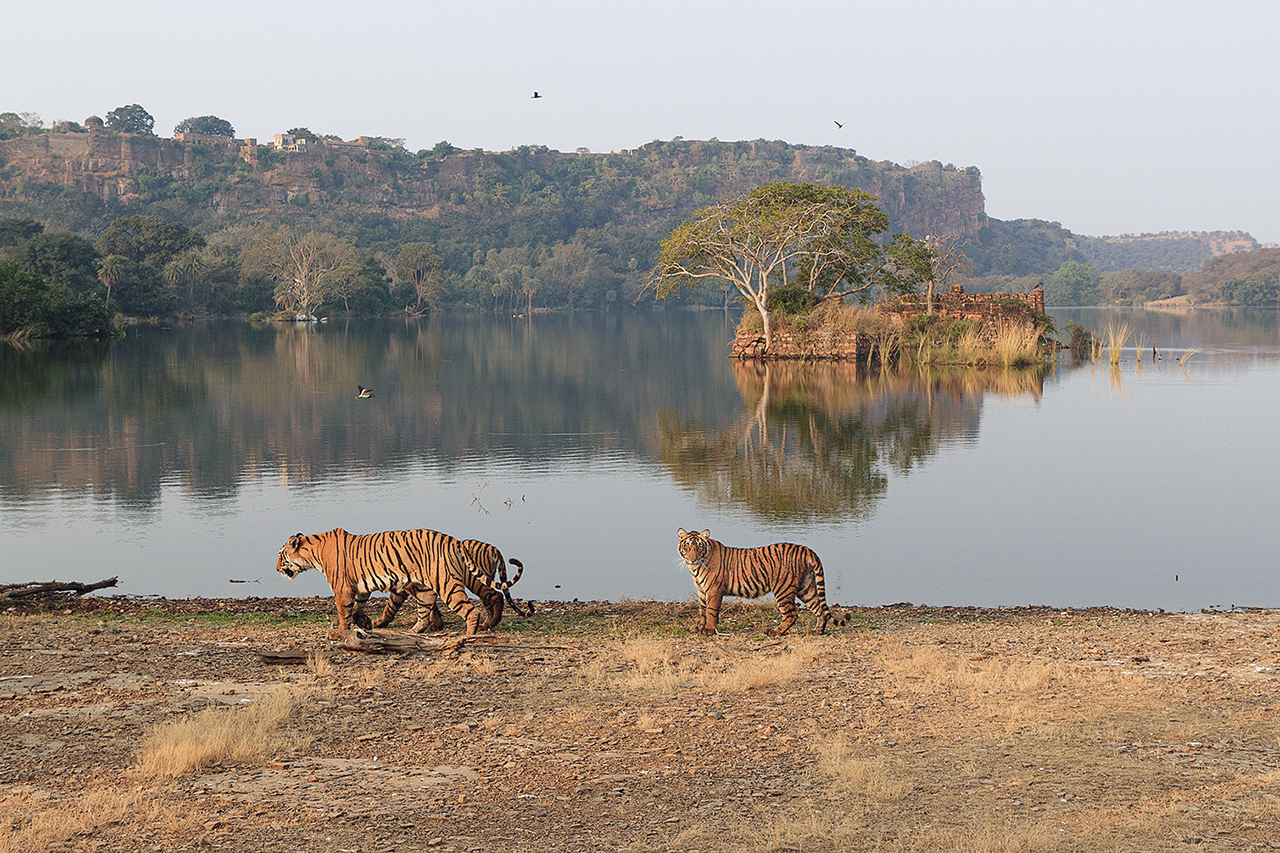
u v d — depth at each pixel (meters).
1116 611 17.70
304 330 147.12
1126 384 64.31
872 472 33.75
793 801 8.00
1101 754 8.91
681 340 123.19
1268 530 25.33
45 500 29.34
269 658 12.64
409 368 78.81
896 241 89.81
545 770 8.80
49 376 69.62
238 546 23.77
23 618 16.16
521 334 137.38
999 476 32.91
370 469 34.81
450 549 14.10
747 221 84.50
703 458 36.88
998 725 9.88
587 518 26.94
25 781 8.49
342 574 14.16
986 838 7.08
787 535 24.88
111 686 11.38
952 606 18.59
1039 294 94.12
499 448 39.62
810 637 14.81
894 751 9.17
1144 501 28.98
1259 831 7.14
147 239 179.62
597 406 53.78
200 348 102.12
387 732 9.84
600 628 15.70
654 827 7.55
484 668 12.32
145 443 40.47
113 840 7.32
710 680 11.64
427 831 7.51
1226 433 42.53
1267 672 11.80
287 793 8.27
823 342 83.69
